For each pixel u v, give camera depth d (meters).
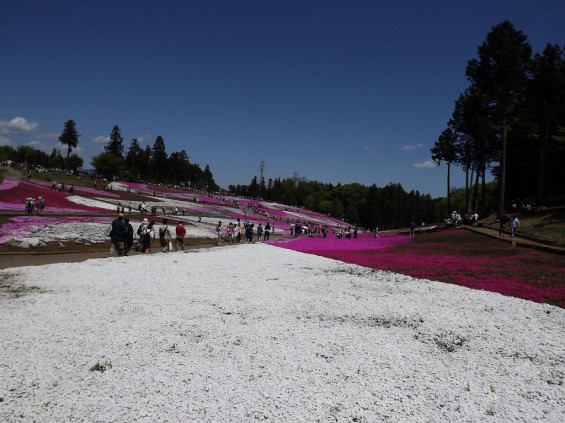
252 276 17.06
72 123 130.38
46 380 6.78
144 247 24.66
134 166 144.62
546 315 11.65
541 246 25.92
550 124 51.00
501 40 42.69
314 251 27.48
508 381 7.34
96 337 8.86
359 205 135.12
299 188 174.88
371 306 12.19
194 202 78.50
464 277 17.06
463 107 56.66
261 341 8.95
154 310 11.20
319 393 6.61
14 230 26.09
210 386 6.72
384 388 6.86
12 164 104.56
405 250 27.98
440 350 8.81
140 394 6.40
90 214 40.84
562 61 43.94
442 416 6.04
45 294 12.53
